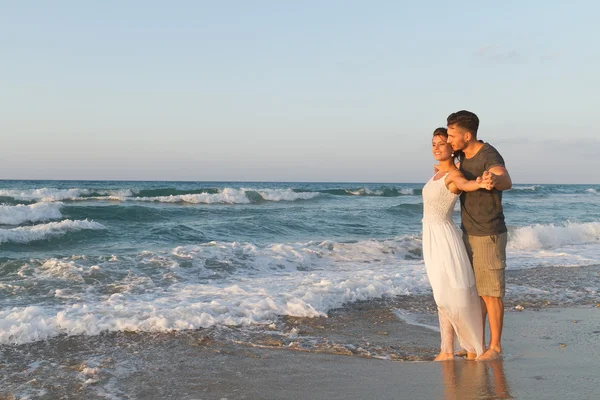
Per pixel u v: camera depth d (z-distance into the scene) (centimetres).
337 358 415
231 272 812
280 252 969
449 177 369
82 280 704
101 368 387
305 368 386
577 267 925
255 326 512
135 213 1744
